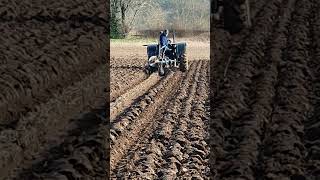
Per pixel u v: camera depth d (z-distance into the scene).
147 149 12.61
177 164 11.72
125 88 22.08
